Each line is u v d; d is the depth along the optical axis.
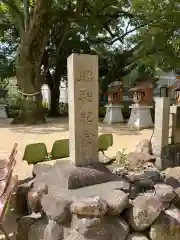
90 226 2.65
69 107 3.46
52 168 3.72
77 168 3.29
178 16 12.80
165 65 14.44
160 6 12.98
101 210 2.69
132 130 11.30
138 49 15.35
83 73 3.27
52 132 10.50
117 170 3.75
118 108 14.24
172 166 5.17
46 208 2.94
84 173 3.23
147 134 10.12
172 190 3.17
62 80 20.27
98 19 13.53
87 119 3.37
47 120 15.43
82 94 3.30
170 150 5.35
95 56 3.30
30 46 13.32
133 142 8.43
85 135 3.38
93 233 2.66
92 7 13.45
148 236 2.90
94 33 14.64
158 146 5.33
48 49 16.86
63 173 3.28
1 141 8.59
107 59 18.20
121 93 14.28
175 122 5.76
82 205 2.66
